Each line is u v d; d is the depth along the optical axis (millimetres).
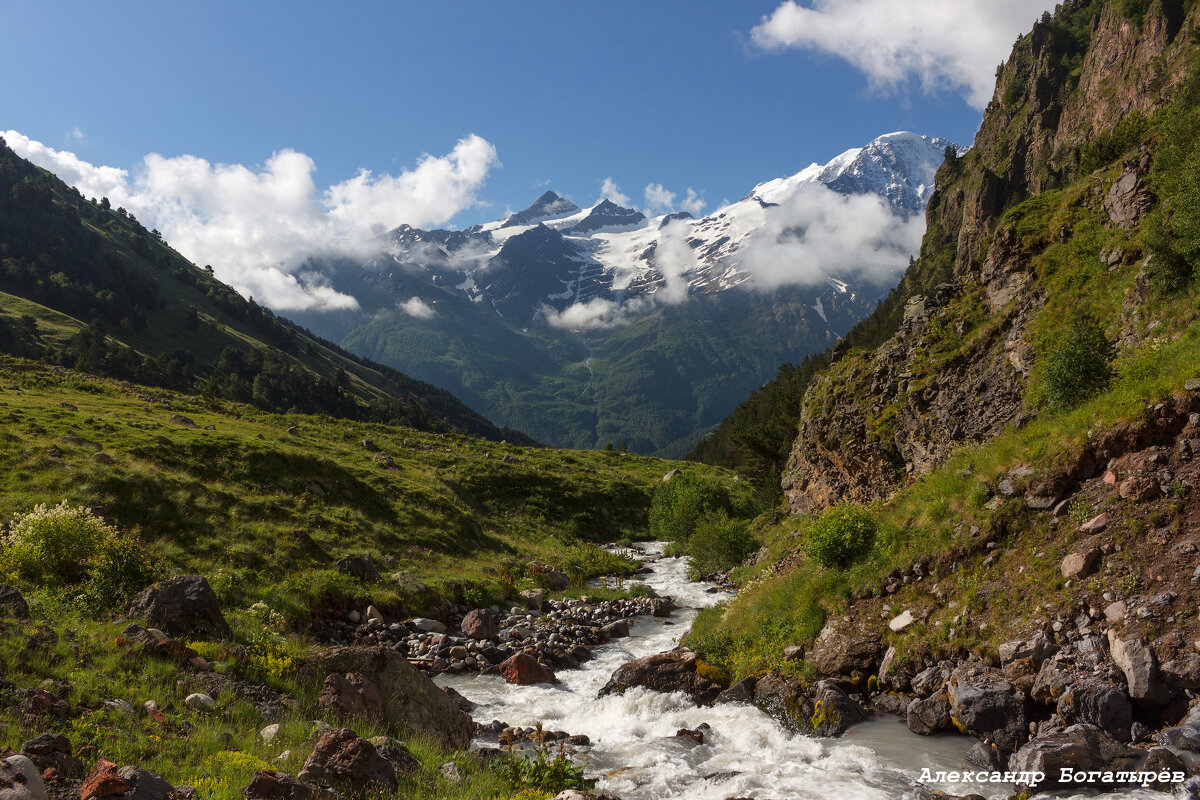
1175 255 20266
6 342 137250
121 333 183250
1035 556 15453
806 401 43000
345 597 27219
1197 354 16328
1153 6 120750
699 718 16172
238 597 24172
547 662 23281
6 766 7645
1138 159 25234
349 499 40500
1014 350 25875
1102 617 13328
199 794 9008
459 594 32125
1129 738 11477
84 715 10859
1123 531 14391
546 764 12055
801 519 40688
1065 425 17703
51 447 31781
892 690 15602
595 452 104688
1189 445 14664
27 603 15609
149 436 37875
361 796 10273
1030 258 28188
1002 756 12188
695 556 43562
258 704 13344
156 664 13477
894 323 135125
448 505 45438
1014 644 13906
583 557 47125
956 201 175750
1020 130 157625
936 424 28312
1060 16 176000
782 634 19094
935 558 17422
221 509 31891
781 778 12102
